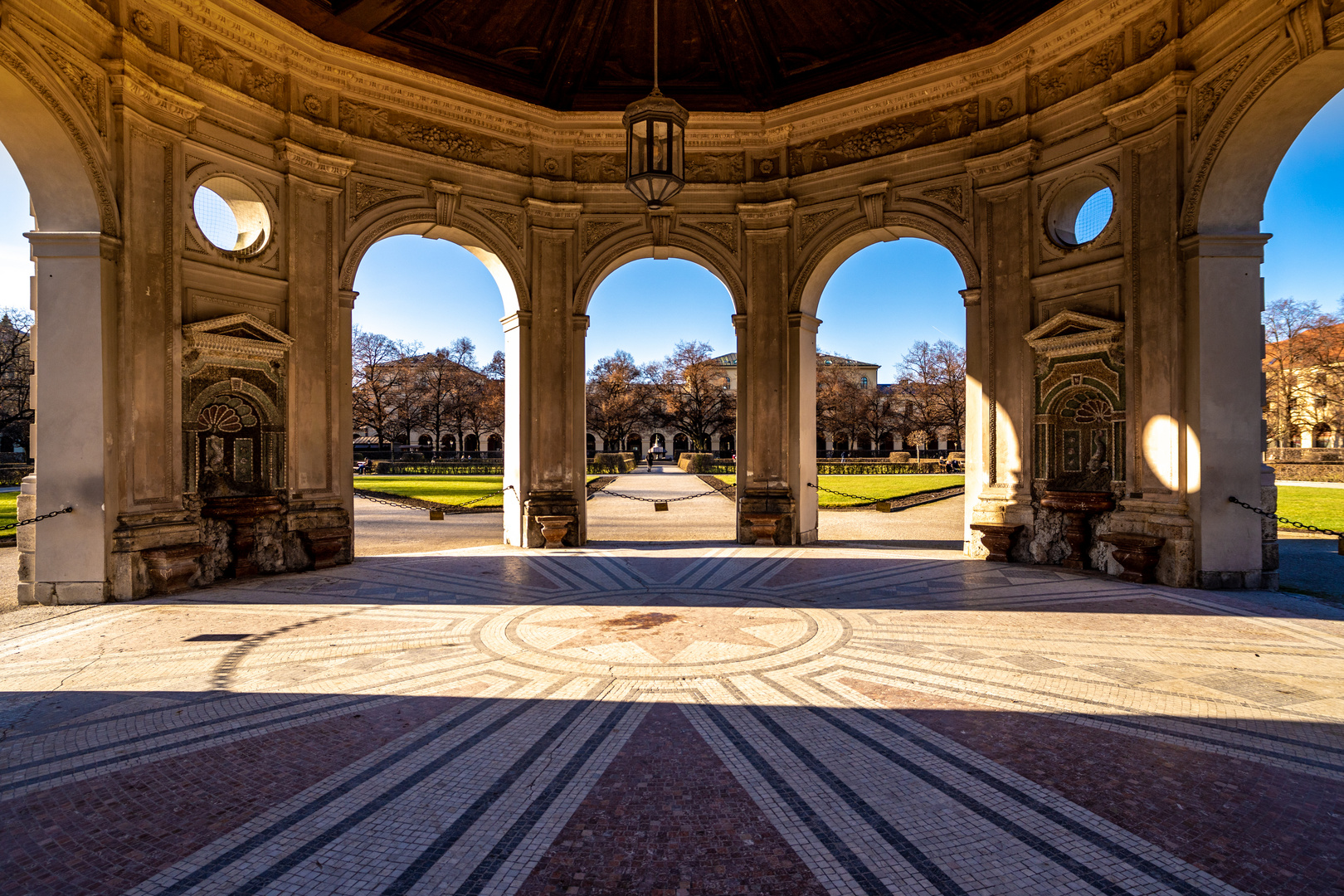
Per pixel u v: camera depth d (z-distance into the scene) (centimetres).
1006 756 471
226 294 1152
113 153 995
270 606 931
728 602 943
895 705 564
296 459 1233
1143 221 1103
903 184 1428
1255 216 1027
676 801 413
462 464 5681
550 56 1421
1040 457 1273
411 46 1316
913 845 366
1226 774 444
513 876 339
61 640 761
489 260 1527
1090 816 394
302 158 1251
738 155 1570
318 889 328
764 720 534
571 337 1540
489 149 1486
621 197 1551
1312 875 339
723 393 7756
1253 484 1023
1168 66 1060
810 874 341
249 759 470
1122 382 1143
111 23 988
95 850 363
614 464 5981
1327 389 5444
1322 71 882
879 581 1095
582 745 491
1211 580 1019
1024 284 1285
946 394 6875
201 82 1111
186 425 1095
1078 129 1205
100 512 967
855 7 1302
